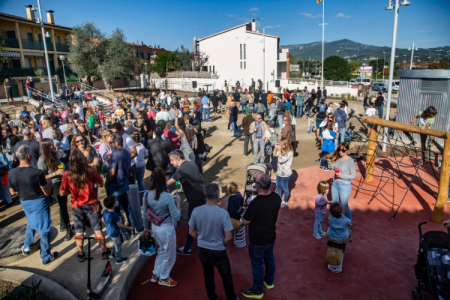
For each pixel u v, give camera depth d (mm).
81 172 4234
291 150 6355
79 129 9023
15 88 23219
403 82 11484
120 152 5023
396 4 9641
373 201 7000
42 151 4953
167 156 6613
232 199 4965
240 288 4246
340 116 10758
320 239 5426
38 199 4359
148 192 4062
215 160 10320
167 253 4141
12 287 3980
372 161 7996
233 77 42188
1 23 30797
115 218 4375
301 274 4504
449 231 3953
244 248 5258
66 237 5184
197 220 3562
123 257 4562
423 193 7336
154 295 4141
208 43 44156
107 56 31750
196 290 4227
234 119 13961
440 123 10898
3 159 7637
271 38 41875
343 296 4035
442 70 10484
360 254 4969
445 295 3457
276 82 36219
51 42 35781
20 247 4836
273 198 3791
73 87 29859
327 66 63750
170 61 46562
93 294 3770
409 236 5492
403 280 4328
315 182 8188
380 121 7246
